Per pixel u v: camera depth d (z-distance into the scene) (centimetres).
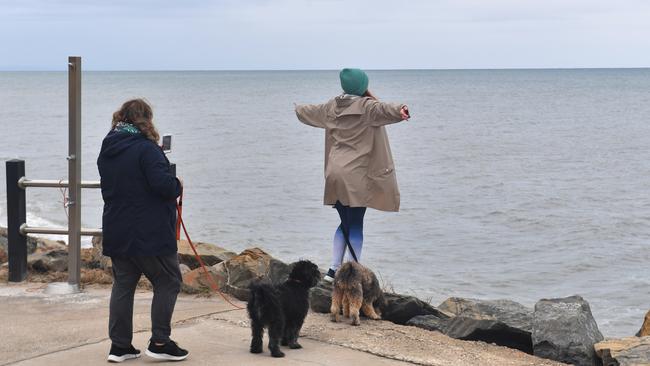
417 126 7250
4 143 5041
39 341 683
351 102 756
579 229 2642
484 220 2770
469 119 8262
